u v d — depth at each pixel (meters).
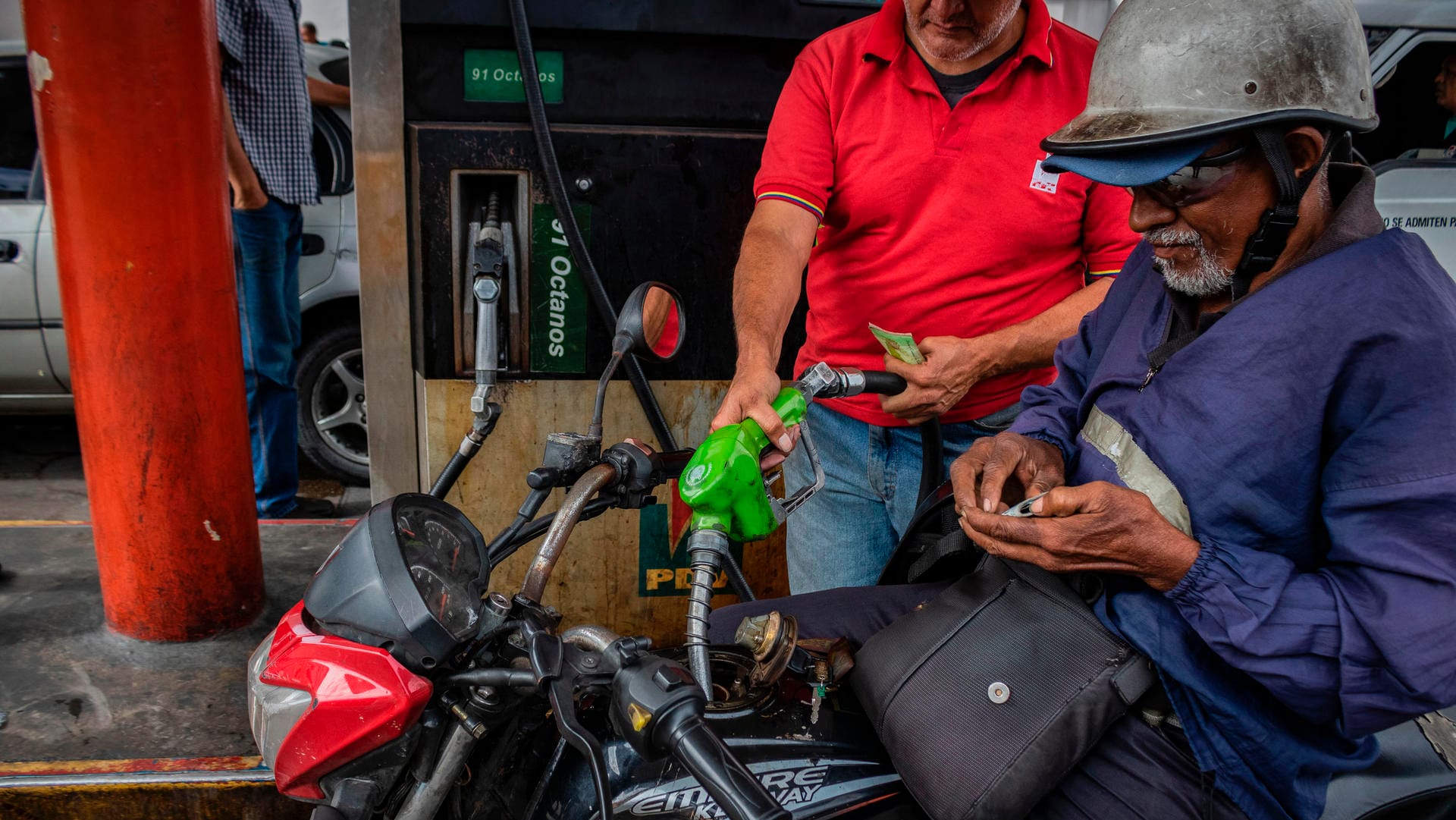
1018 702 1.14
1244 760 1.12
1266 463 1.07
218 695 1.91
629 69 2.01
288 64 2.99
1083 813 1.18
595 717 1.19
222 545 2.06
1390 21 2.84
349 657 0.98
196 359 1.93
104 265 1.82
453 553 1.08
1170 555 1.07
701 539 1.11
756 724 1.24
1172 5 1.03
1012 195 1.69
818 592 1.55
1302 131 1.00
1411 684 0.97
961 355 1.59
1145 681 1.14
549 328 2.11
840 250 1.84
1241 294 1.11
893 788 1.24
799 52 2.08
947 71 1.68
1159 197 1.08
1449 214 3.03
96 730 1.78
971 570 1.52
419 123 1.98
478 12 1.91
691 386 2.22
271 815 1.70
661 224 2.10
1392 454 1.00
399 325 2.12
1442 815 1.32
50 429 4.48
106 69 1.73
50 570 2.38
